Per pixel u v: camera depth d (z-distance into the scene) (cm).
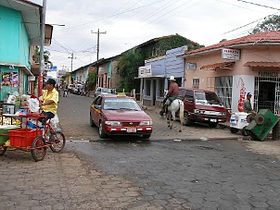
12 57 1555
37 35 2322
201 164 927
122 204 589
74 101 3716
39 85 1853
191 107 1831
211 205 600
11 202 580
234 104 2008
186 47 2700
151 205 589
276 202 631
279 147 1285
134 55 4041
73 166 840
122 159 948
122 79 4278
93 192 646
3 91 1533
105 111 1316
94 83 6025
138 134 1265
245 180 776
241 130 1559
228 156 1062
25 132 855
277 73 1939
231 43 2011
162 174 800
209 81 2320
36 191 641
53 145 999
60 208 559
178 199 625
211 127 1850
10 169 792
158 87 3309
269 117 1448
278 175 837
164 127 1717
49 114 944
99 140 1253
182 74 2748
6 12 1522
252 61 1925
